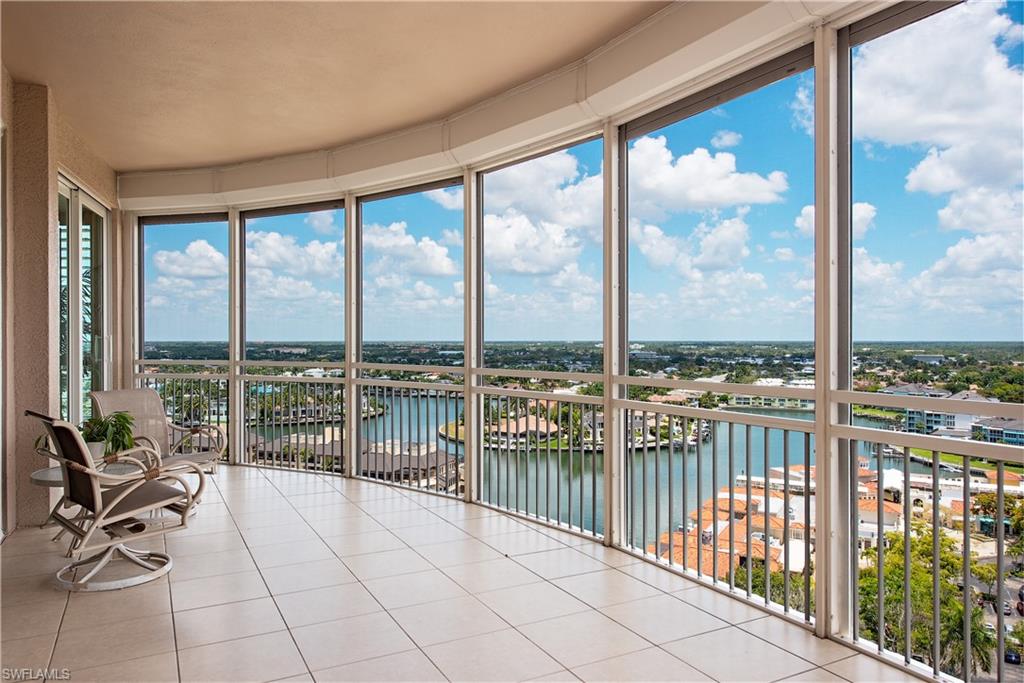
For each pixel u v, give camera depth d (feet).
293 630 9.48
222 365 22.53
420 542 13.70
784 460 9.99
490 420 16.93
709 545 12.83
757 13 9.57
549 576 11.71
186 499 12.09
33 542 13.64
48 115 14.51
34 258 14.52
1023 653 7.77
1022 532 7.82
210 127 17.25
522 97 14.48
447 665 8.46
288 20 11.51
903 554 9.02
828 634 9.28
